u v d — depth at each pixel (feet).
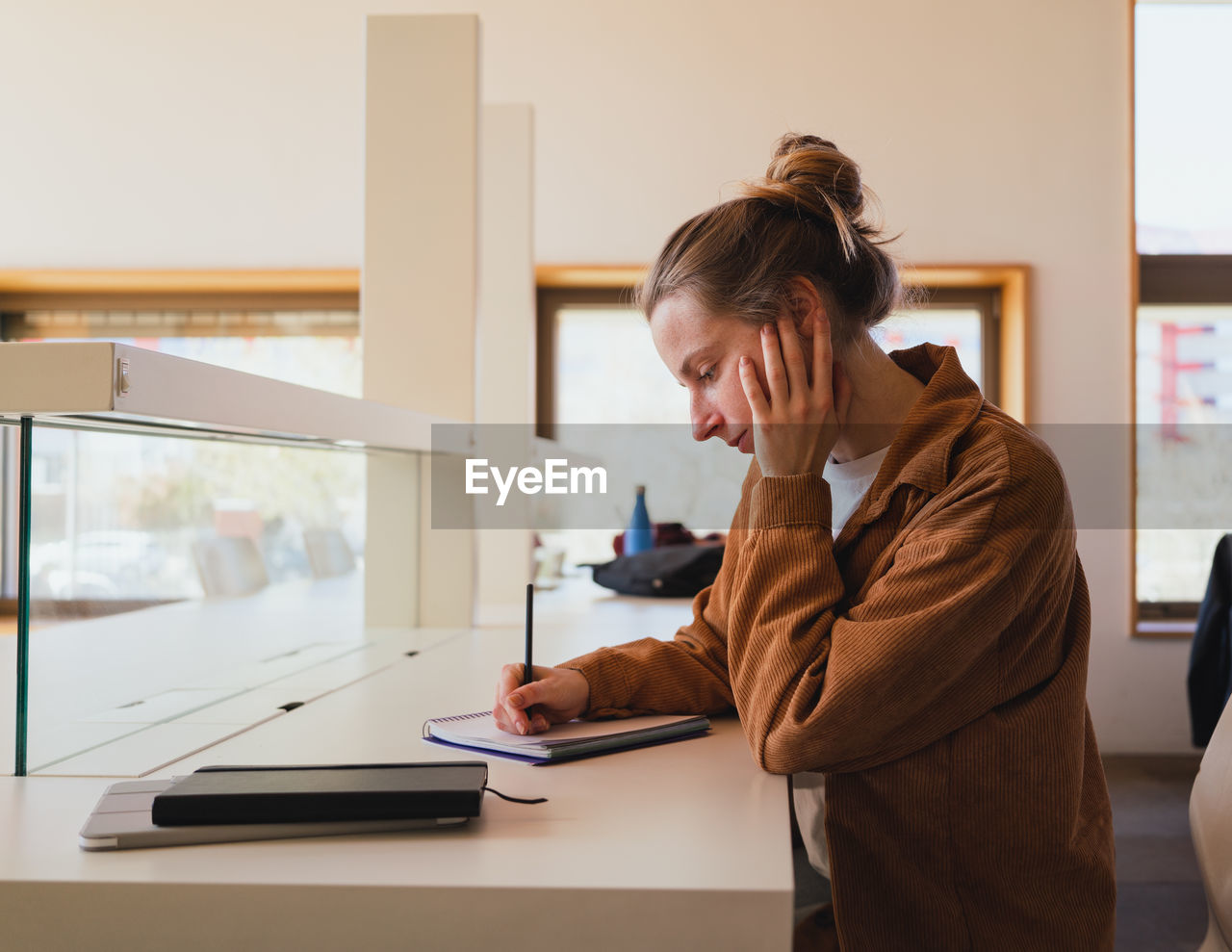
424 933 2.07
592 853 2.27
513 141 9.37
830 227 3.34
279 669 4.92
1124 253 13.32
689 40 13.66
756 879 2.10
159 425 3.43
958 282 13.75
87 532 3.42
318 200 13.75
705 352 3.35
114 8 13.94
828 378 3.21
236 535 4.96
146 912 2.10
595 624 6.69
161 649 3.98
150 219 13.83
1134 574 13.20
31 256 13.85
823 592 2.98
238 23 13.89
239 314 14.44
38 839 2.39
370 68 6.37
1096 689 13.32
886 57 13.52
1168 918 8.57
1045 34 13.41
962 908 2.93
